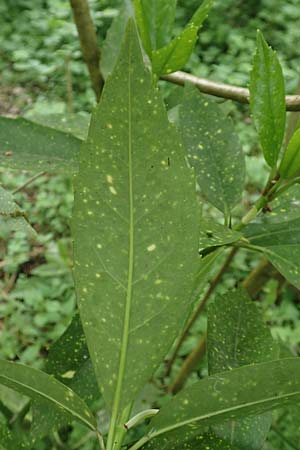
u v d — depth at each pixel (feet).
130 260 0.77
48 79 7.20
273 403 0.83
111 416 0.87
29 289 5.25
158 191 0.74
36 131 1.29
